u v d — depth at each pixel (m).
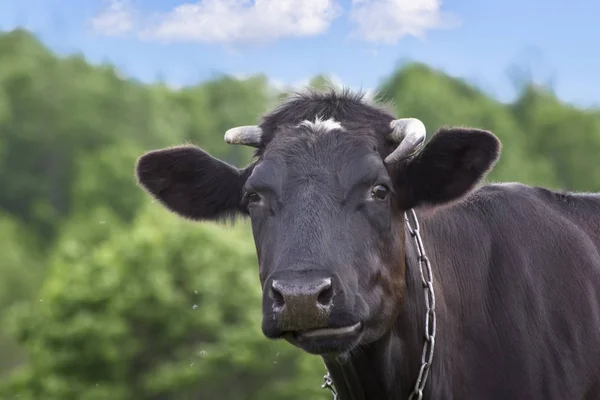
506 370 7.52
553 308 7.71
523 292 7.67
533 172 74.06
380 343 7.07
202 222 7.66
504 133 76.25
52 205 84.00
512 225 7.91
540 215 8.03
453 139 7.03
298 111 7.19
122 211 75.62
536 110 85.06
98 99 87.69
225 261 31.94
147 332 31.22
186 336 31.33
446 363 7.47
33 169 85.25
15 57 90.88
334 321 6.32
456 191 7.16
